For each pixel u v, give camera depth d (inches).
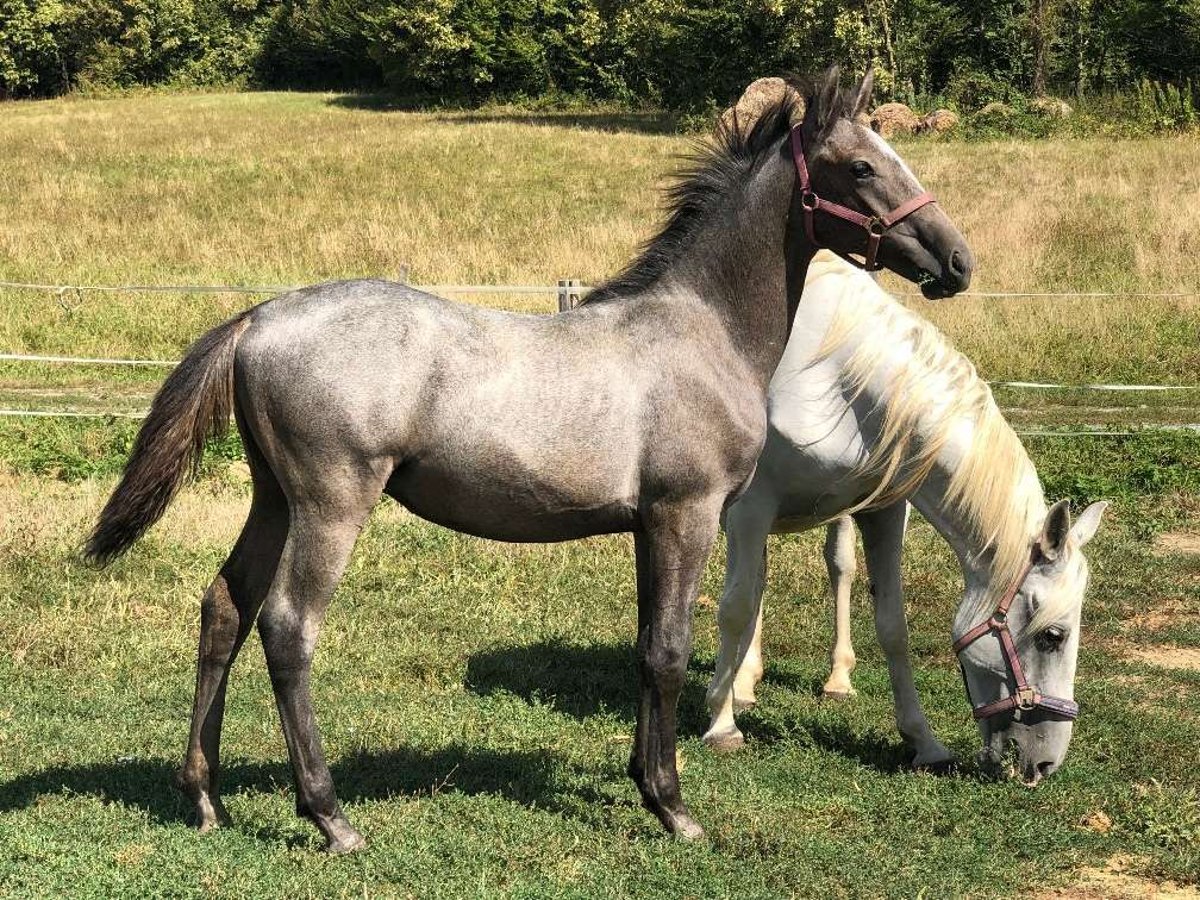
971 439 206.2
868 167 177.9
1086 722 241.0
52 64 2276.1
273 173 1170.6
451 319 170.1
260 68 2299.5
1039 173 1026.7
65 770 204.4
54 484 399.9
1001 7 1598.2
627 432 172.9
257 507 178.1
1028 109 1398.9
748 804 200.5
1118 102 1402.6
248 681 253.4
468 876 171.3
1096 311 645.9
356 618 294.2
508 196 1058.7
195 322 653.9
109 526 167.9
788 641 296.2
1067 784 212.4
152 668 260.1
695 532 176.6
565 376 171.2
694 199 184.2
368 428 164.1
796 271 184.7
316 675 260.2
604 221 941.8
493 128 1499.8
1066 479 423.8
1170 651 292.5
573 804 200.1
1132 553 358.3
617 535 362.9
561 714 245.6
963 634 207.5
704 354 177.5
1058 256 778.2
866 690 267.4
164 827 181.9
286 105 1891.0
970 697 211.3
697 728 245.0
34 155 1269.7
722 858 180.2
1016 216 860.0
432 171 1181.7
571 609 309.7
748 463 180.5
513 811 193.8
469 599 312.7
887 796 207.0
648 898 167.8
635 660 279.6
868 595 326.6
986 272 739.4
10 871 165.2
